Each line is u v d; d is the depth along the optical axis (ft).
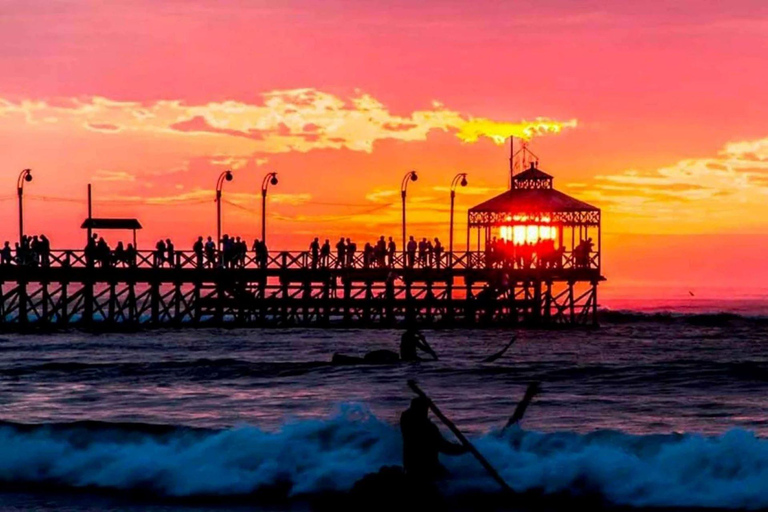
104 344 414.62
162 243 500.74
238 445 176.55
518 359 347.36
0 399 245.04
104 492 168.96
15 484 173.37
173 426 184.85
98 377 285.43
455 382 271.69
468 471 167.22
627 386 263.08
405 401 237.04
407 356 323.37
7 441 181.98
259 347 403.95
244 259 507.30
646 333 524.52
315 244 515.09
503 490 162.20
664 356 366.63
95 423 185.57
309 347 404.57
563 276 544.62
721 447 165.68
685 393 250.78
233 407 230.48
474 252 532.73
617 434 175.32
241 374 290.56
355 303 520.01
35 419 215.92
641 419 213.46
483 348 404.57
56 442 181.98
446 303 531.91
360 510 149.18
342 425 180.34
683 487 161.38
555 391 254.06
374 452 173.58
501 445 172.76
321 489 166.71
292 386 266.36
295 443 175.94
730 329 572.92
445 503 155.33
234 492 167.43
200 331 492.54
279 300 515.50
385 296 531.50
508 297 565.53
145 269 499.51
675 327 590.55
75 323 501.97
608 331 532.73
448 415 217.56
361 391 255.09
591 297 555.28
